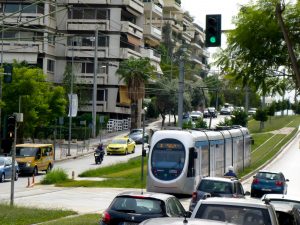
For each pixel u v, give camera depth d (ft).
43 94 227.81
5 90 215.31
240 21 77.20
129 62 318.45
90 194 134.31
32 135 248.52
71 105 245.24
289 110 563.48
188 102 404.98
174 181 132.46
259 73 77.10
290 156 275.39
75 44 320.50
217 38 76.69
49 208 96.53
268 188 143.95
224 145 172.76
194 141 139.23
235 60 78.54
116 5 322.96
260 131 396.16
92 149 271.69
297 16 75.46
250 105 580.71
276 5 68.69
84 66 324.39
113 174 184.96
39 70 223.51
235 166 191.93
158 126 376.07
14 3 297.12
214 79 467.52
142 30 360.48
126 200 56.80
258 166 227.61
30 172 183.11
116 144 256.32
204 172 146.72
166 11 526.16
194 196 92.68
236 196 92.43
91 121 306.55
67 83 303.68
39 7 299.17
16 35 301.43
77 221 77.87
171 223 30.99
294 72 70.23
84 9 321.93
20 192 135.13
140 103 340.59
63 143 286.87
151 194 58.59
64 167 208.03
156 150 135.95
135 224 55.06
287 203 65.98
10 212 84.33
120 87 327.67
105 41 323.16
